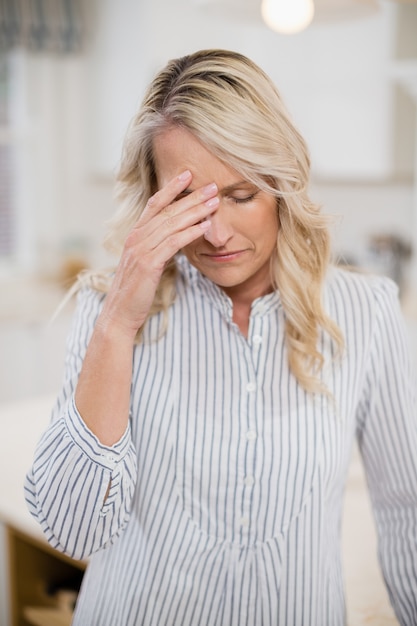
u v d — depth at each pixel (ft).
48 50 13.78
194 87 3.21
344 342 3.82
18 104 14.39
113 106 13.69
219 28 12.81
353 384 3.83
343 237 13.53
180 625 3.70
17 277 14.56
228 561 3.65
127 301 3.34
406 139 11.59
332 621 3.83
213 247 3.40
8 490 5.48
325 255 3.73
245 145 3.17
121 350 3.37
